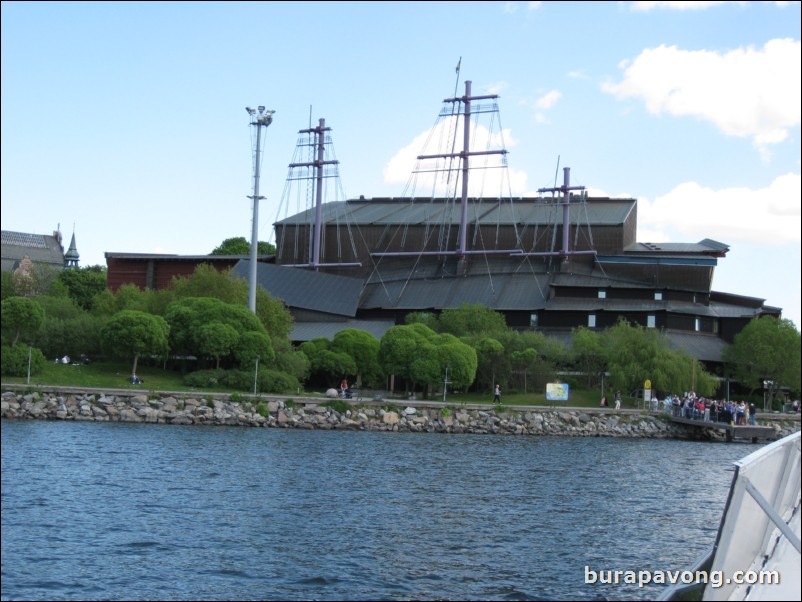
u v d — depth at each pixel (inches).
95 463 1895.9
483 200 6456.7
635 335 4387.3
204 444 2405.3
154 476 1765.5
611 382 4237.2
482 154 5866.1
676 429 3804.1
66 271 6323.8
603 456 2689.5
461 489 1804.9
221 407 3179.1
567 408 3737.7
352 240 6141.7
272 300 4266.7
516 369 4303.6
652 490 1934.1
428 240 6082.7
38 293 4308.6
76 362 3464.6
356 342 4074.8
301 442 2642.7
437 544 1282.0
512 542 1314.0
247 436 2741.1
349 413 3378.4
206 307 3619.6
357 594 1021.8
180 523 1348.4
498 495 1748.3
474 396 4163.4
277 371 3656.5
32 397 2891.2
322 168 6043.3
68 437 2365.9
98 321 3521.2
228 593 1011.9
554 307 5305.1
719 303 5664.4
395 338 3961.6
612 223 5762.8
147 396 3093.0
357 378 4173.2
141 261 6205.7
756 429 3641.7
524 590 1053.8
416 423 3462.1
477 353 4220.0
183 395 3164.4
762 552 681.0
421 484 1850.4
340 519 1432.1
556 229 5866.1
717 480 2174.0
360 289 5634.8
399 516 1480.1
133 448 2204.7
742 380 4648.1
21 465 1800.0
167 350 3457.2
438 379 3833.7
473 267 5890.8
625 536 1391.5
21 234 7278.5
